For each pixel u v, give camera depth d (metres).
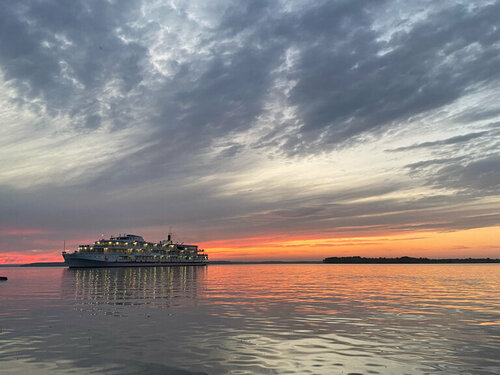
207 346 20.64
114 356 18.55
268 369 16.61
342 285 74.62
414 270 190.50
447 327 26.94
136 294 52.94
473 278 104.31
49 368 16.67
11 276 130.00
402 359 18.31
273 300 45.03
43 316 31.39
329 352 19.52
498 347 20.78
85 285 73.62
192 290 60.75
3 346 20.52
